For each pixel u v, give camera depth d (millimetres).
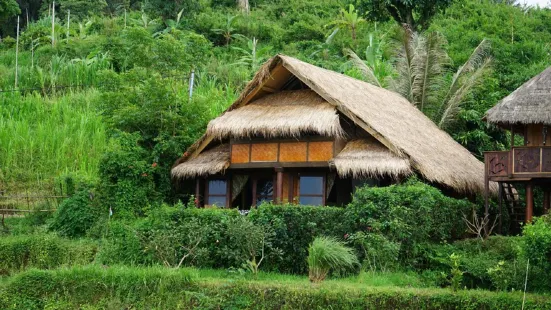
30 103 30250
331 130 17844
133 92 22312
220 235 15688
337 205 19469
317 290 12680
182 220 16375
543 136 18047
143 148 21359
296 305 12695
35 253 17422
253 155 19828
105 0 53094
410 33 28625
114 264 15922
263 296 12992
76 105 30328
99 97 23609
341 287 12750
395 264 14570
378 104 21125
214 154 20812
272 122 18734
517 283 12984
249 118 19391
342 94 19250
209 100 24125
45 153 25766
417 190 15398
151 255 15688
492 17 44688
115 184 19922
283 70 19766
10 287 14617
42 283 14562
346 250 13867
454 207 17234
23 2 55500
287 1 49969
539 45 35594
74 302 14195
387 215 14977
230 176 20984
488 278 13680
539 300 11508
